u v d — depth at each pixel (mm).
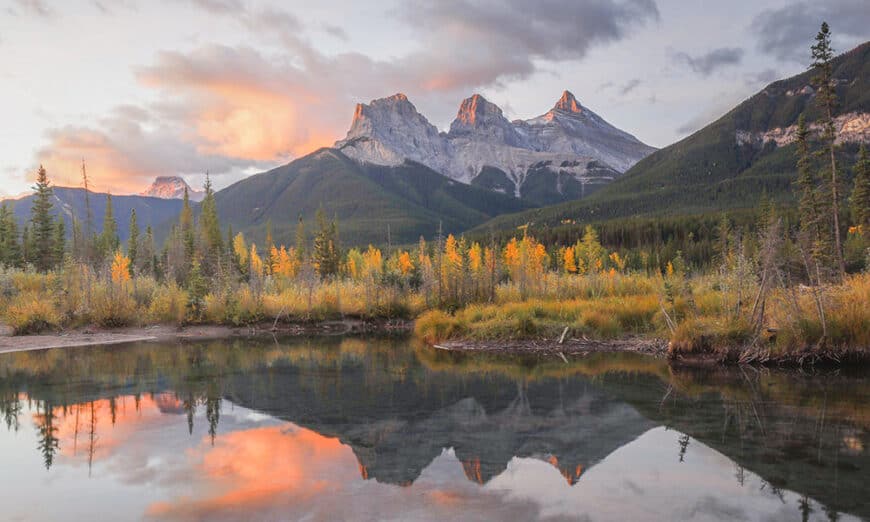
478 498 5246
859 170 35906
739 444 6906
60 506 5098
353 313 25391
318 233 63938
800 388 10219
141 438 7402
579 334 16906
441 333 18500
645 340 16125
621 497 5254
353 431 7723
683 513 4859
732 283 14500
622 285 23031
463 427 7891
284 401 9672
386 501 5176
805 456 6414
